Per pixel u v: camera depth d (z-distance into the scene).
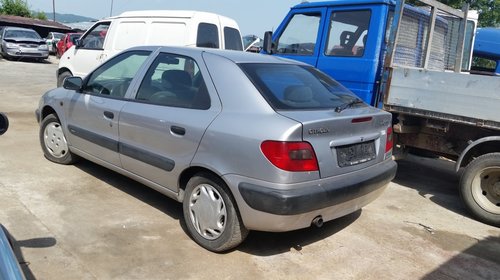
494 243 4.23
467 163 5.06
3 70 16.47
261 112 3.31
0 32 22.73
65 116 5.08
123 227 3.89
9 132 6.86
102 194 4.58
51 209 4.11
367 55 5.67
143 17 8.68
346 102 3.91
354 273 3.45
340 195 3.37
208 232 3.58
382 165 3.94
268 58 4.12
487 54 7.77
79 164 5.44
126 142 4.21
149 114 3.94
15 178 4.80
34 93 11.23
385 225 4.46
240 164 3.23
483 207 4.72
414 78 5.07
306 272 3.40
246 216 3.26
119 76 4.57
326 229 4.23
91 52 9.43
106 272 3.17
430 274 3.54
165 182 3.90
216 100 3.56
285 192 3.08
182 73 3.93
